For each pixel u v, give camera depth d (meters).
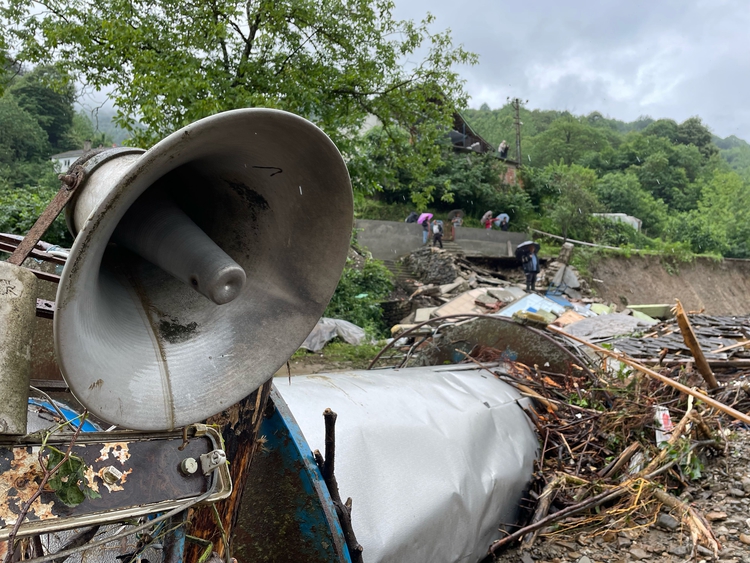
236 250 1.86
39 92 40.88
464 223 30.52
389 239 23.53
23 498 1.27
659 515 3.99
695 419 4.46
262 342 1.71
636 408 4.73
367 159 11.89
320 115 11.56
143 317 1.62
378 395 3.74
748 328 8.91
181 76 9.80
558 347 5.35
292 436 2.43
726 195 53.69
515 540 3.87
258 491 2.49
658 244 35.16
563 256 22.83
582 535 3.90
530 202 34.72
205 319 1.70
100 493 1.38
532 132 84.19
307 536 2.47
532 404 4.84
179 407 1.48
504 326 5.50
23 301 1.38
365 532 2.86
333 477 2.48
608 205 45.94
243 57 10.95
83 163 1.61
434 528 3.17
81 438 1.41
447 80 11.95
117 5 10.09
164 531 1.61
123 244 1.71
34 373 2.64
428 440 3.52
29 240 1.50
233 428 2.03
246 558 2.53
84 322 1.32
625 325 9.95
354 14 11.36
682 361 6.31
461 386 4.48
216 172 1.75
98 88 10.62
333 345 11.66
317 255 1.78
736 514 3.94
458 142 36.47
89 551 1.95
